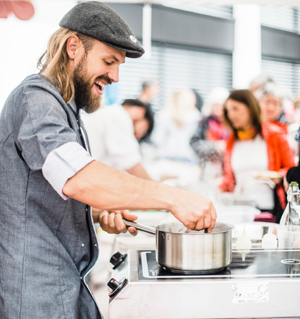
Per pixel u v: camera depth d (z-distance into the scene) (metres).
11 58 3.13
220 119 3.20
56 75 1.00
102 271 1.86
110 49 1.00
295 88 4.80
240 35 4.32
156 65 4.00
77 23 0.99
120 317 0.82
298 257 1.04
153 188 0.85
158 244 0.93
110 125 2.65
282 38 4.60
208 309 0.82
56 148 0.82
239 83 4.38
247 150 2.79
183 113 3.63
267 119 3.27
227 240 0.91
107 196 0.83
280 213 2.39
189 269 0.88
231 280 0.83
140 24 3.76
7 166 0.97
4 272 0.95
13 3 2.61
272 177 2.49
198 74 4.22
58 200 0.97
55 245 0.97
